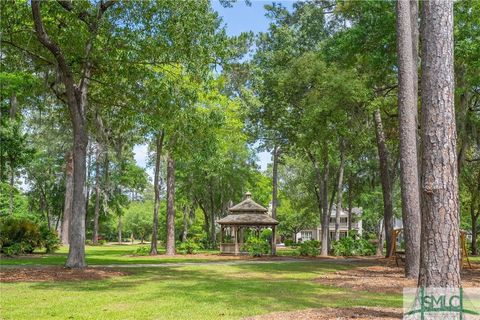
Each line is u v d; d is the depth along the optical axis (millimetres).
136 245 57125
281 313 8055
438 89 6387
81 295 10633
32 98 23766
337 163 35906
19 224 27828
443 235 6148
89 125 20953
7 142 25453
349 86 22062
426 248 6254
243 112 31094
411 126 14648
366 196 42906
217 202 51875
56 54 15609
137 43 15289
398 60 14898
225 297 10344
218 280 14328
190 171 43125
